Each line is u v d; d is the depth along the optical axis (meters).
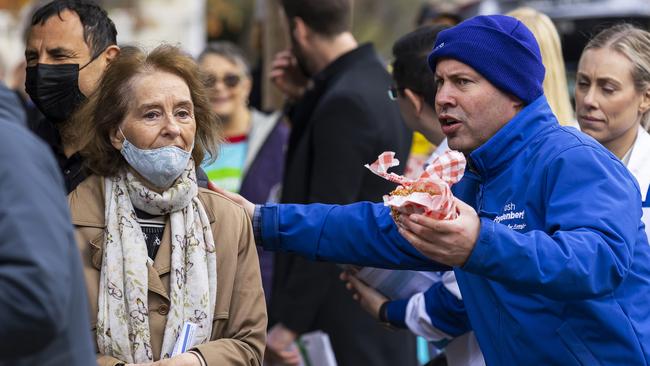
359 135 12.09
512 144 7.86
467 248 6.87
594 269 6.96
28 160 5.87
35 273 5.64
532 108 7.89
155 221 7.94
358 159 12.09
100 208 7.92
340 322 12.39
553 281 6.89
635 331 7.61
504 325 7.80
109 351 7.59
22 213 5.72
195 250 7.84
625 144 10.05
